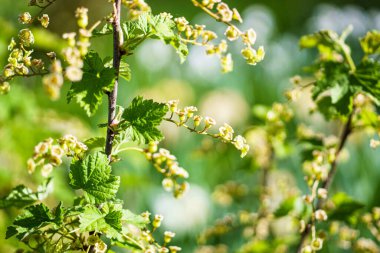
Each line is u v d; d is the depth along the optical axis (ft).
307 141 2.92
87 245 2.28
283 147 3.29
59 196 3.23
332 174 2.90
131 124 2.23
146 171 5.12
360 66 2.69
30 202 2.42
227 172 4.96
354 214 2.89
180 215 4.88
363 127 2.84
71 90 2.17
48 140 2.16
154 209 4.89
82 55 2.12
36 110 3.90
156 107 2.23
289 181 4.06
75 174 2.23
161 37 2.22
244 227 3.49
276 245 3.18
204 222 4.91
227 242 4.00
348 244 3.14
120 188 4.38
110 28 2.27
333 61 2.70
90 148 2.38
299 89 2.81
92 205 2.22
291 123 4.50
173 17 2.32
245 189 3.59
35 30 3.69
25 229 2.23
